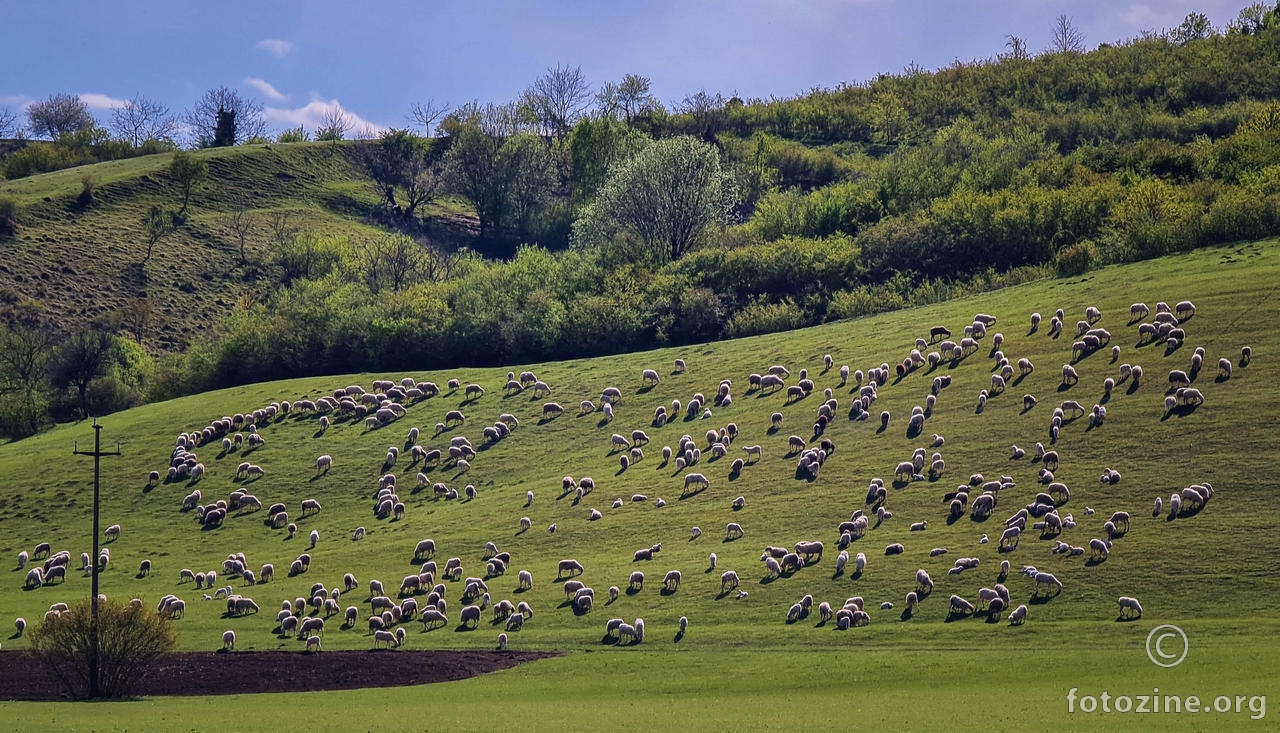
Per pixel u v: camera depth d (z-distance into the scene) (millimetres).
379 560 72875
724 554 64938
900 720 37156
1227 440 65500
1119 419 71625
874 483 70062
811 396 89500
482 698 45156
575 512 76562
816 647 50344
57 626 48125
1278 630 45688
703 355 107312
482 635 57375
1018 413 76312
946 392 83000
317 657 54688
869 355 95250
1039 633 48656
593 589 62219
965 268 122625
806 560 61750
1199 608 49031
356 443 97375
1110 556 55469
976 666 45000
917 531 63281
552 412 98688
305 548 77625
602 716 39938
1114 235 111125
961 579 55969
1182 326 82750
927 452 74062
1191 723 34812
